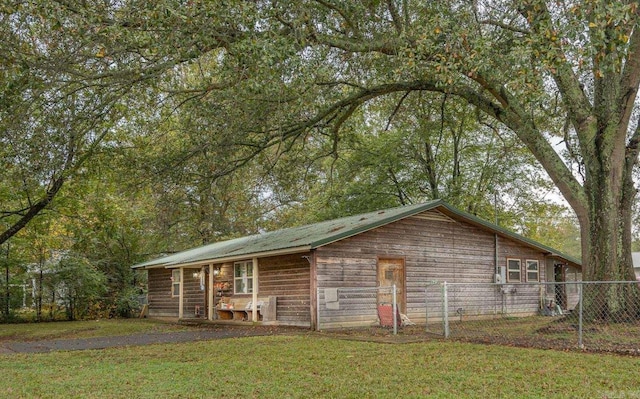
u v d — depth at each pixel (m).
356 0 12.17
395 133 29.45
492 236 20.08
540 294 21.22
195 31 10.13
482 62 10.50
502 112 13.95
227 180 16.42
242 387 6.80
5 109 10.98
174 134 16.84
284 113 13.75
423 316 17.53
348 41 12.83
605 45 8.98
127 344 12.16
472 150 29.66
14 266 23.69
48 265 24.33
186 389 6.74
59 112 12.69
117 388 6.89
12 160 13.62
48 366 8.95
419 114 18.06
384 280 16.94
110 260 26.97
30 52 10.69
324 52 12.65
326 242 15.41
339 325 15.70
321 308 15.41
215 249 22.34
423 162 30.25
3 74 10.62
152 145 16.23
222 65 12.52
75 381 7.42
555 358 8.52
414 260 17.77
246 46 10.02
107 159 17.08
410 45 11.97
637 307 11.91
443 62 10.77
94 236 23.22
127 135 17.22
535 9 9.95
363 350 10.04
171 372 8.01
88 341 13.17
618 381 6.71
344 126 18.80
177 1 9.38
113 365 8.87
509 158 28.33
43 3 8.66
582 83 14.45
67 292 25.11
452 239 18.89
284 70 11.20
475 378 7.07
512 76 10.56
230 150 14.66
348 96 15.49
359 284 16.34
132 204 23.53
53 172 15.29
